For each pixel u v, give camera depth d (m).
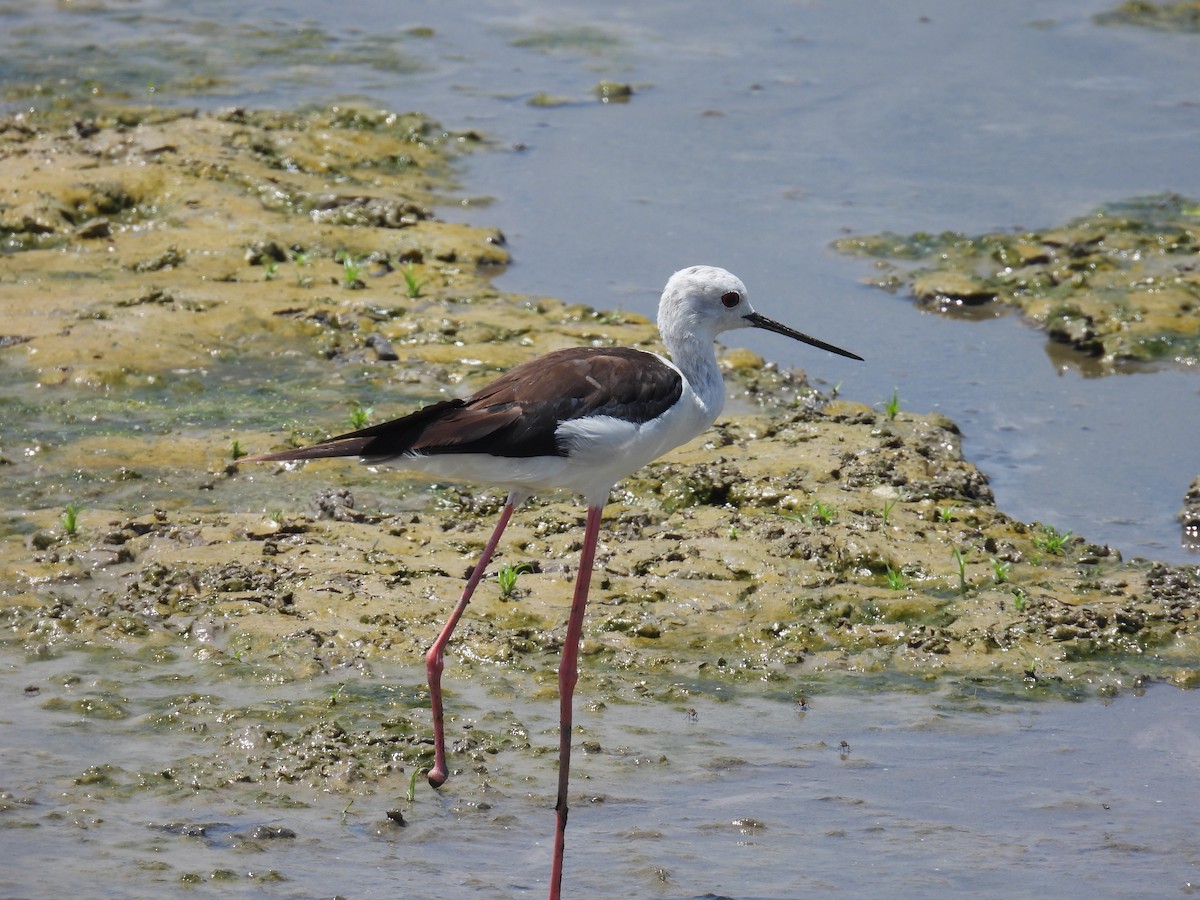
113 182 19.75
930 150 22.64
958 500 13.02
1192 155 22.27
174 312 16.25
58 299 16.48
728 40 27.75
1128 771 9.41
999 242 19.12
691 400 9.54
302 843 8.26
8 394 14.44
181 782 8.79
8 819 8.30
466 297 17.27
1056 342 16.91
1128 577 11.80
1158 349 16.50
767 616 11.13
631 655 10.61
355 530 12.13
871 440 14.01
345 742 9.28
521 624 10.91
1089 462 14.18
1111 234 19.38
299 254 18.16
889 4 29.70
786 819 8.75
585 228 19.78
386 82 25.27
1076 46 27.17
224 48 26.89
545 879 8.05
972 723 9.94
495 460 8.85
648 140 22.95
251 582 11.16
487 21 28.84
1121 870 8.30
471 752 9.27
